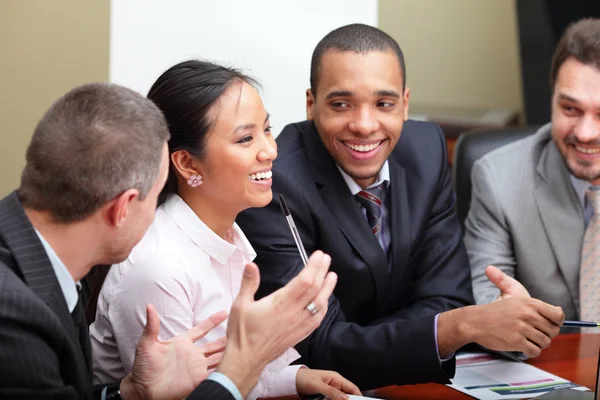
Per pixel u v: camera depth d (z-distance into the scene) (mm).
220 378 1251
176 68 1573
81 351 1259
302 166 1990
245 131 1555
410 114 4766
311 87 1988
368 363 1702
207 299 1582
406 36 4832
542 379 1689
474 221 2383
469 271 2150
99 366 1586
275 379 1607
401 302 2135
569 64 2123
